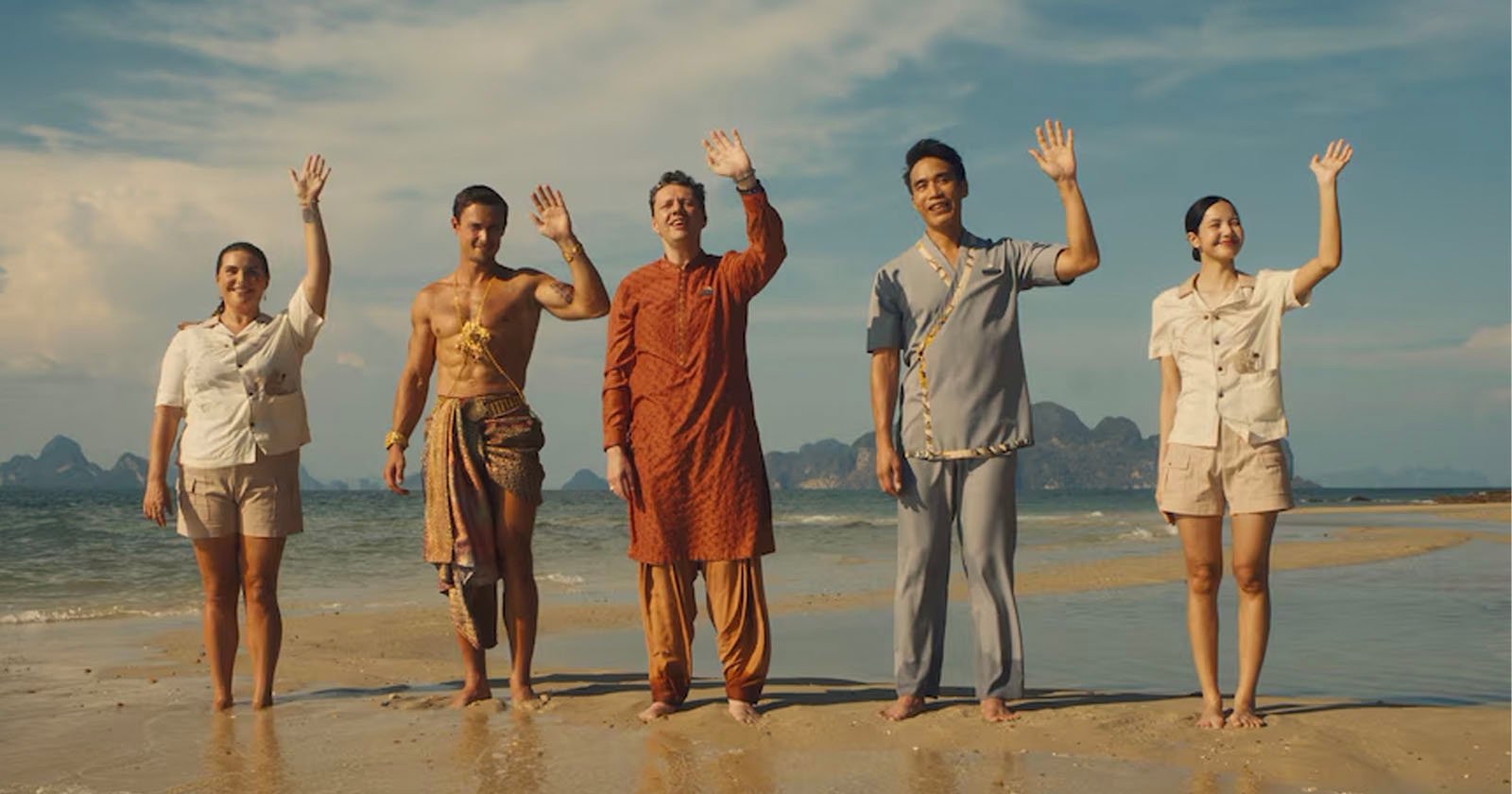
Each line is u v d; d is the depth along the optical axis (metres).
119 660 6.19
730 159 4.32
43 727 4.27
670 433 4.44
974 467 4.42
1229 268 4.34
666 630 4.47
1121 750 3.82
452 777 3.51
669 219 4.46
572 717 4.43
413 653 6.91
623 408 4.57
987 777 3.48
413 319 4.89
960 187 4.51
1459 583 11.42
